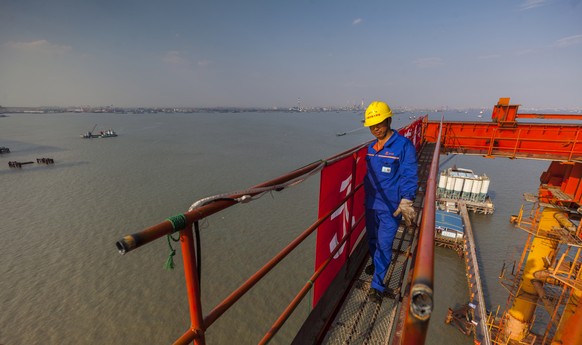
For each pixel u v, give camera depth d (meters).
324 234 2.78
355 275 3.70
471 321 23.70
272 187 1.66
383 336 2.70
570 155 13.07
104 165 73.56
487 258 34.94
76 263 31.12
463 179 52.81
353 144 115.44
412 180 2.88
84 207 45.19
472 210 50.25
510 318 18.03
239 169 70.06
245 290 1.53
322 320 2.85
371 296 3.12
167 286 27.83
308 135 148.00
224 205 1.35
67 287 27.39
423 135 16.20
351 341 2.69
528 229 16.02
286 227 40.66
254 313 24.97
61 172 66.75
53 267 30.31
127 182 58.50
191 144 112.44
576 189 14.12
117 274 29.52
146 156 85.62
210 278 29.17
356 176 3.74
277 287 28.19
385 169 3.03
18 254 32.47
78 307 24.95
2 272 29.33
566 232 13.80
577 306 12.15
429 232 0.94
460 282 30.56
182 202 46.97
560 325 12.96
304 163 77.94
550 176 15.74
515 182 72.38
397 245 4.04
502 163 98.81
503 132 14.55
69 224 39.56
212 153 92.00
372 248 3.47
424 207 1.22
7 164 74.25
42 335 22.19
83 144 109.38
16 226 38.91
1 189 53.97
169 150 97.12
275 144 113.88
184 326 23.23
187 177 62.38
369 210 3.32
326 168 2.55
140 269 30.44
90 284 27.94
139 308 24.97
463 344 22.78
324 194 2.60
